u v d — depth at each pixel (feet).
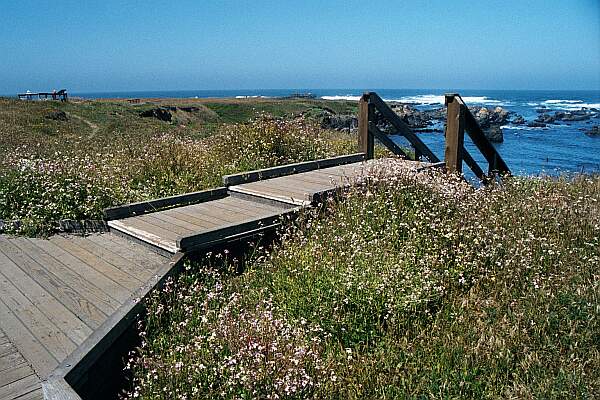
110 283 14.25
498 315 12.76
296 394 9.64
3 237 18.67
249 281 15.12
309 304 13.05
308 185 22.44
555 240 16.71
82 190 20.86
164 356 11.27
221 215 19.45
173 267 14.21
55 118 91.91
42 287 14.02
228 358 10.23
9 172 22.06
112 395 11.07
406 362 11.29
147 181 24.93
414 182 19.60
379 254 14.83
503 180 25.75
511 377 10.68
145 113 116.88
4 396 9.18
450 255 15.67
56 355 10.62
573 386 9.76
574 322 11.90
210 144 33.55
